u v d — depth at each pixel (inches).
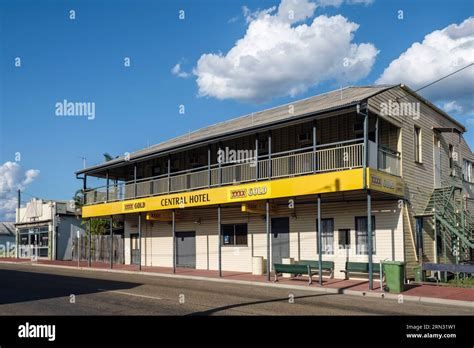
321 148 868.6
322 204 840.3
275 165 862.5
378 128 786.8
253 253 944.3
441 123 964.0
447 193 861.8
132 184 1099.9
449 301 542.6
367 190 673.0
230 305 500.1
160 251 1174.3
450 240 848.3
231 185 860.6
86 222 1585.9
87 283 746.8
